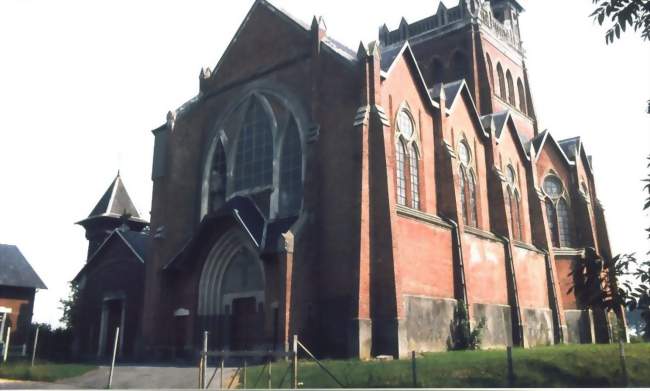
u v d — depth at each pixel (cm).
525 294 3422
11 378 2450
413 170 2770
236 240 2764
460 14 5038
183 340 2856
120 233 3453
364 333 2177
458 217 2820
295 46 2981
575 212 4294
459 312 2680
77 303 3575
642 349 1958
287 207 2742
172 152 3175
